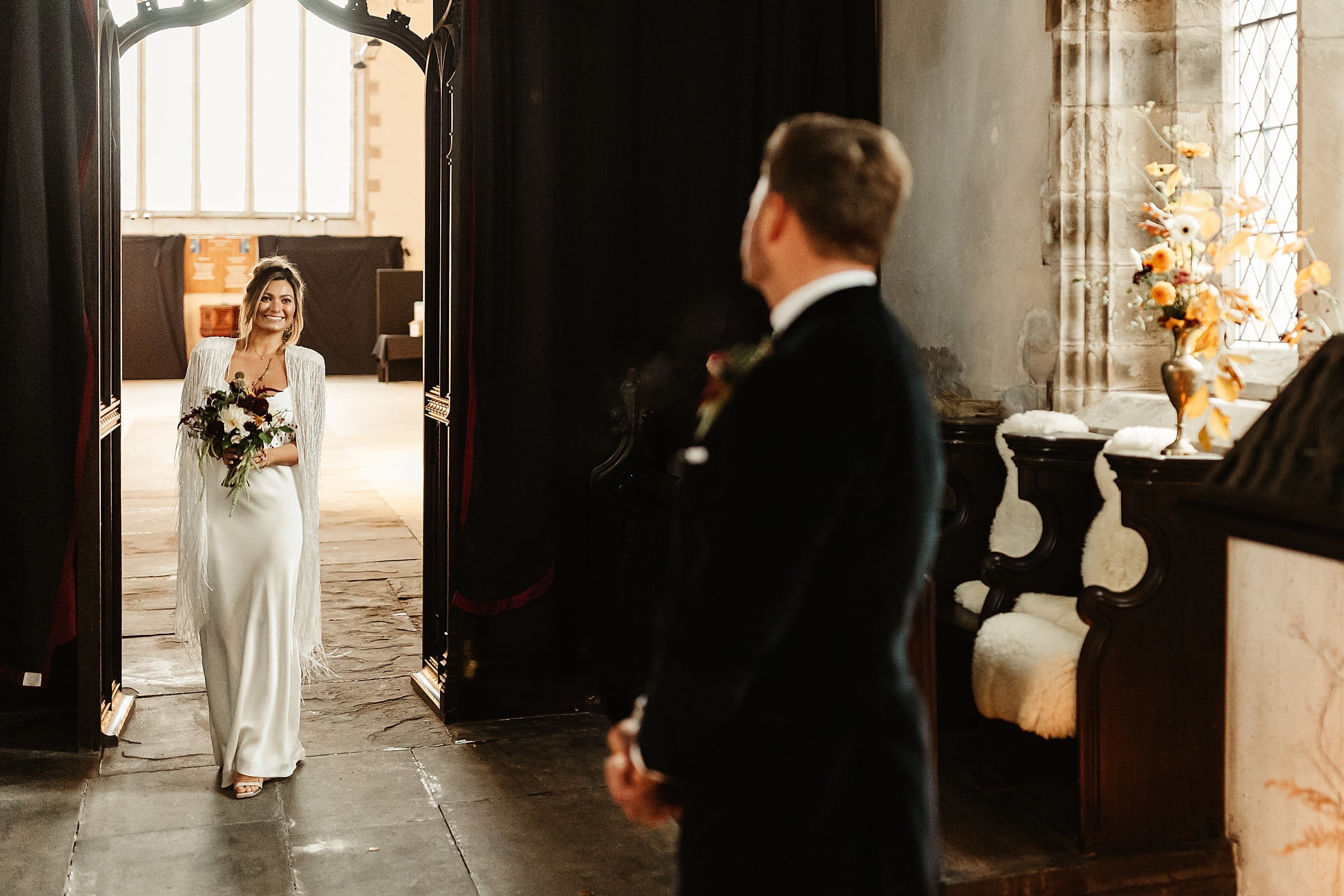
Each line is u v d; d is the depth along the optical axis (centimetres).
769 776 133
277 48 2022
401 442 1238
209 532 364
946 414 434
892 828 132
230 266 2020
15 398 388
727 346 469
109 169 434
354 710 445
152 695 459
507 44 439
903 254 521
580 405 469
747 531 126
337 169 2078
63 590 402
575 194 464
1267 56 389
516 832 336
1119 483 304
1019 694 319
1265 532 165
